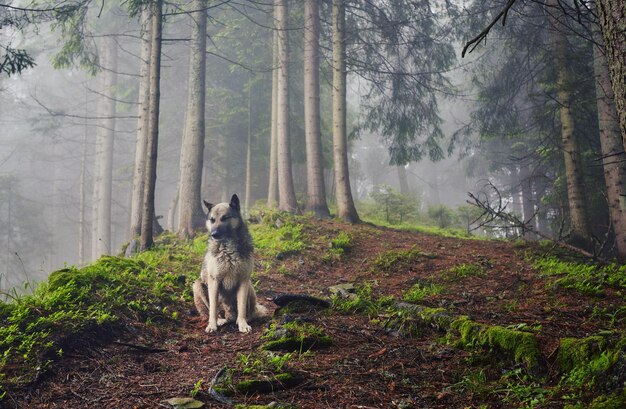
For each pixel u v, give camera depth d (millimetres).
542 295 7391
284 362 4887
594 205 15898
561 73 14508
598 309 6199
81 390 4336
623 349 3949
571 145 14297
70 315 5426
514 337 4840
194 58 16125
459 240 14516
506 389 4188
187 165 15617
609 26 3574
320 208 17219
